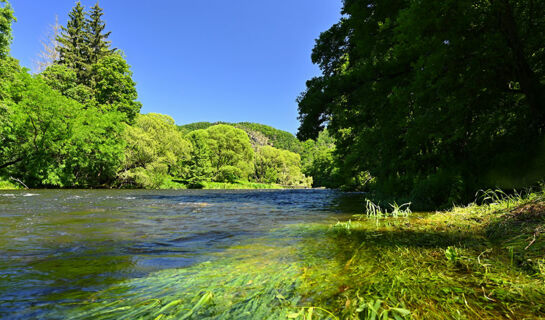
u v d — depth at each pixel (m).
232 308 1.44
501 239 2.90
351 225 4.71
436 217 5.03
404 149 9.28
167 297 1.64
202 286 1.82
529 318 1.25
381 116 9.46
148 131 37.31
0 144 21.80
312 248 2.99
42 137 23.78
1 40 20.27
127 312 1.44
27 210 7.05
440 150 8.55
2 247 3.12
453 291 1.59
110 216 6.24
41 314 1.46
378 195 10.69
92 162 26.75
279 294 1.61
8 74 21.75
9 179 22.38
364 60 11.52
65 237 3.75
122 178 30.92
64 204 9.10
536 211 3.37
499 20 6.11
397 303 1.43
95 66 38.50
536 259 2.01
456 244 2.87
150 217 6.26
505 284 1.66
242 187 60.09
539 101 6.11
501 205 4.57
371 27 10.45
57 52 45.19
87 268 2.33
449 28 6.27
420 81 6.87
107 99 37.19
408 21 6.60
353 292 1.63
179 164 43.88
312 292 1.65
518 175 5.73
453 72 6.35
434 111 6.99
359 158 13.36
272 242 3.41
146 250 3.03
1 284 1.93
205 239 3.67
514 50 6.11
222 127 67.69
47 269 2.30
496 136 7.41
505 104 7.33
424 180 7.83
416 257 2.42
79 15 45.06
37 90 23.70
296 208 9.16
